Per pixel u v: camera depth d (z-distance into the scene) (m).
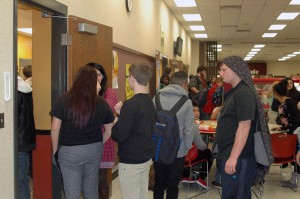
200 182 4.26
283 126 4.61
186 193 4.18
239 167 2.37
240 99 2.32
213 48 15.56
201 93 6.33
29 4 2.62
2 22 2.12
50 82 3.19
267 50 19.03
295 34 13.04
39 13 3.16
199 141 3.52
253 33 12.94
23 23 6.58
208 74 15.45
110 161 2.99
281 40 14.82
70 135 2.34
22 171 2.77
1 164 2.13
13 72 2.25
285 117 4.59
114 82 4.76
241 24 11.02
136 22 6.03
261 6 8.37
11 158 2.25
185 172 4.25
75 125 2.32
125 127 2.34
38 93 3.22
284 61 26.38
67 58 3.12
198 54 15.55
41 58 3.19
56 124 2.35
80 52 3.24
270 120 5.27
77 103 2.31
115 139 2.39
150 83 7.32
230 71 2.41
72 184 2.39
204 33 13.15
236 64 2.40
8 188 2.22
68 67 3.12
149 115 2.47
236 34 13.26
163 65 8.22
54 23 3.12
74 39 3.14
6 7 2.16
